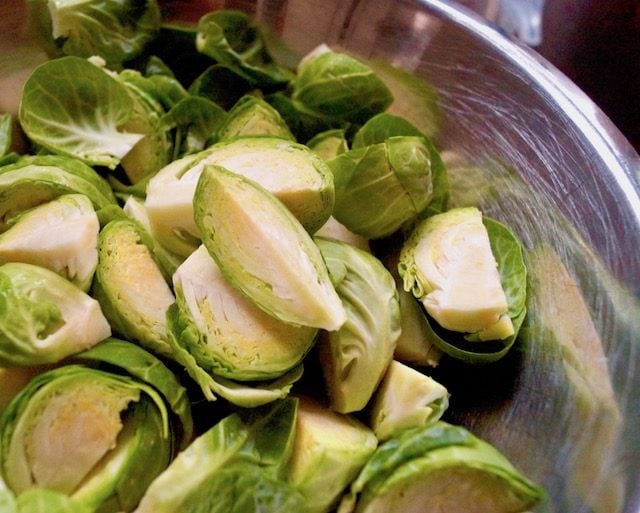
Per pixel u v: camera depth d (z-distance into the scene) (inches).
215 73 9.9
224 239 7.1
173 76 10.3
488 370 8.1
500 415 7.8
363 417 7.8
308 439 7.0
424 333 8.1
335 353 7.5
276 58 10.2
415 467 6.8
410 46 9.4
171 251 7.9
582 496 6.5
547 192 8.1
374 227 8.6
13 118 9.4
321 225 8.0
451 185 9.3
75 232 7.5
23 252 7.5
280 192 7.7
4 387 7.0
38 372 7.1
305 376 7.9
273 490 6.7
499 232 8.4
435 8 8.9
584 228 7.6
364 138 9.2
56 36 9.6
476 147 9.0
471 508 7.0
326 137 9.6
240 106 9.4
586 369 7.2
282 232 7.1
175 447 7.2
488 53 8.7
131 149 9.3
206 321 7.2
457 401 8.1
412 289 8.1
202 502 6.5
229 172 7.2
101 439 6.8
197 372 7.0
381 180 8.3
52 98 8.9
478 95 8.9
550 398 7.4
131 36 9.8
